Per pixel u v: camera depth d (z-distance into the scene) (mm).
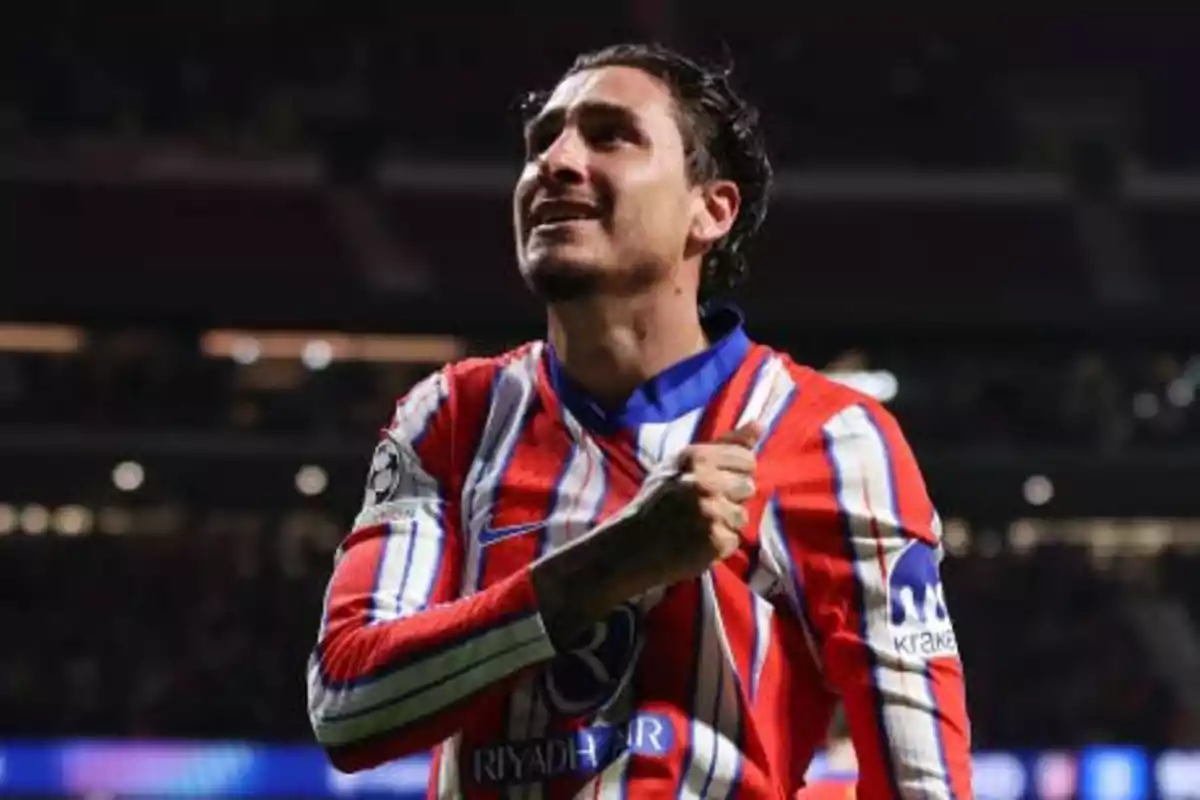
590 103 8484
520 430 8398
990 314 77750
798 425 8320
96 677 74562
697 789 7820
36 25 84812
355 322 77562
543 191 8383
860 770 8117
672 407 8336
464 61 87125
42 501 74562
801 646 8211
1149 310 77375
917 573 8195
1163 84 88062
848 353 82875
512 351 8906
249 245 82062
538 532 8125
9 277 79375
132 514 84062
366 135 85688
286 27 86125
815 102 87125
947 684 8109
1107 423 81125
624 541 7426
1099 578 83062
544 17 85938
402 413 8688
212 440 75000
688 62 8781
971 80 87812
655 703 7883
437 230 83812
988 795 65000
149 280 80375
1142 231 85375
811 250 84250
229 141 85062
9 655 75625
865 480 8211
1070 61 88125
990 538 85938
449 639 7578
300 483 75500
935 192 86188
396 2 85750
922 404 83062
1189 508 76062
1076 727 76500
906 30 87188
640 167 8359
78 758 64438
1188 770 65062
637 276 8320
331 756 8000
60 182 82750
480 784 7980
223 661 76188
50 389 79000
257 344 83375
